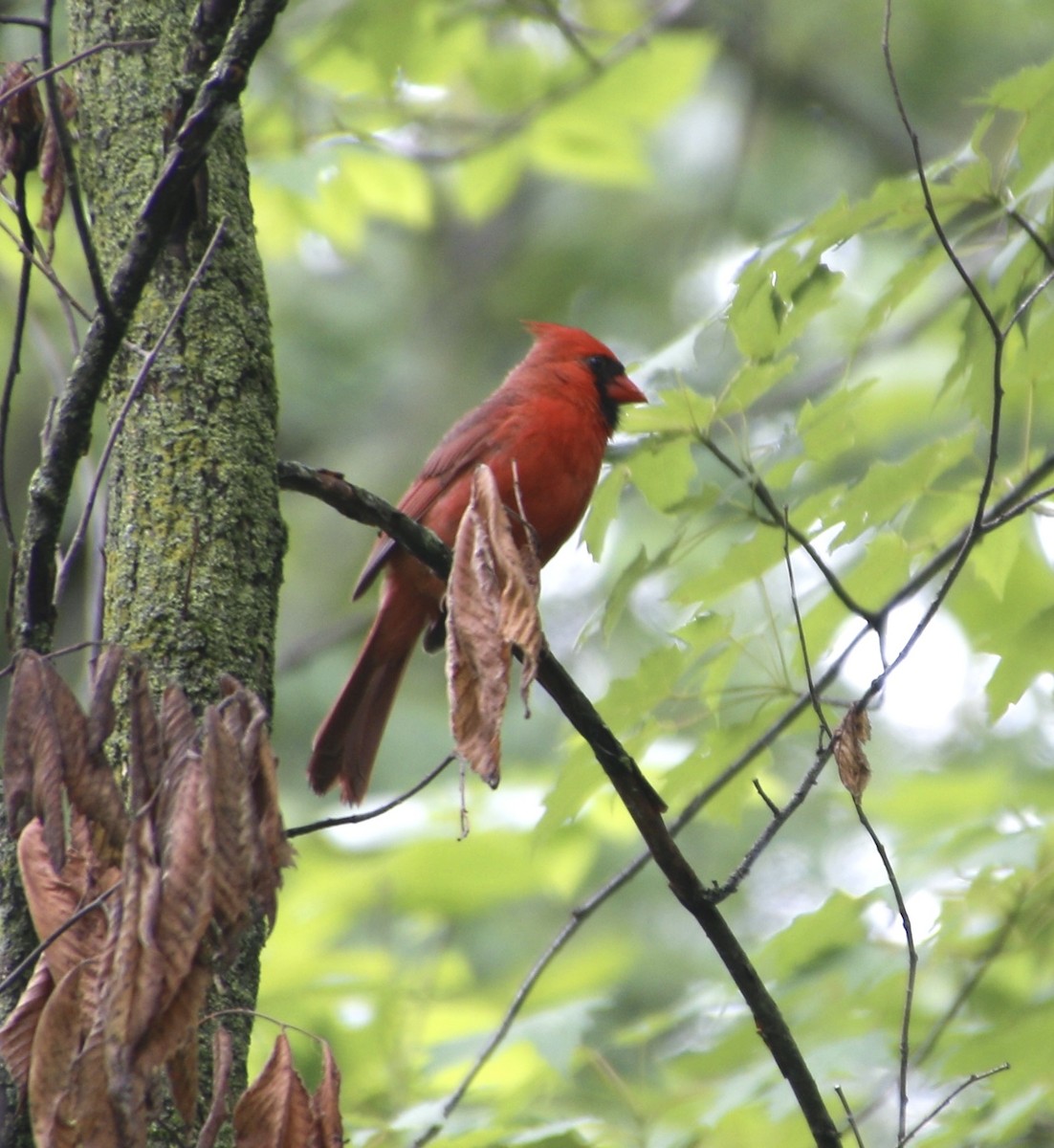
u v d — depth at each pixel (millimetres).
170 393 4547
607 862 13477
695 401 6180
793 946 7039
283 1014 7840
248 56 4160
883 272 13312
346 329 17188
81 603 13836
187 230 4699
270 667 4461
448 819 9039
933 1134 6543
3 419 4316
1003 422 7973
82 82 4918
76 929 3422
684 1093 7012
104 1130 3145
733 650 6375
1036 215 5926
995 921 7172
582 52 10047
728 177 16297
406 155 10234
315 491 4988
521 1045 7707
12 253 9828
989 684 6809
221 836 3230
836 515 6293
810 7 15398
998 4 15398
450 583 3748
